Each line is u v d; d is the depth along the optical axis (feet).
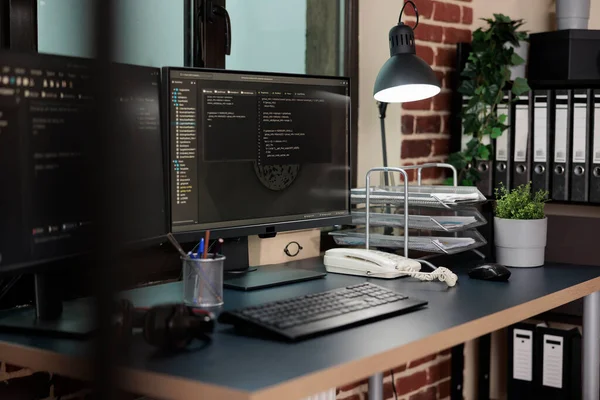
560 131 8.73
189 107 5.45
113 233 1.33
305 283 5.97
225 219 5.74
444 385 9.37
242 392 3.29
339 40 8.66
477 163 9.20
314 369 3.65
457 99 9.21
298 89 6.20
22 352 4.13
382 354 4.00
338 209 6.64
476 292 5.75
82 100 3.85
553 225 8.67
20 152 3.89
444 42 9.12
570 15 9.11
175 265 6.42
